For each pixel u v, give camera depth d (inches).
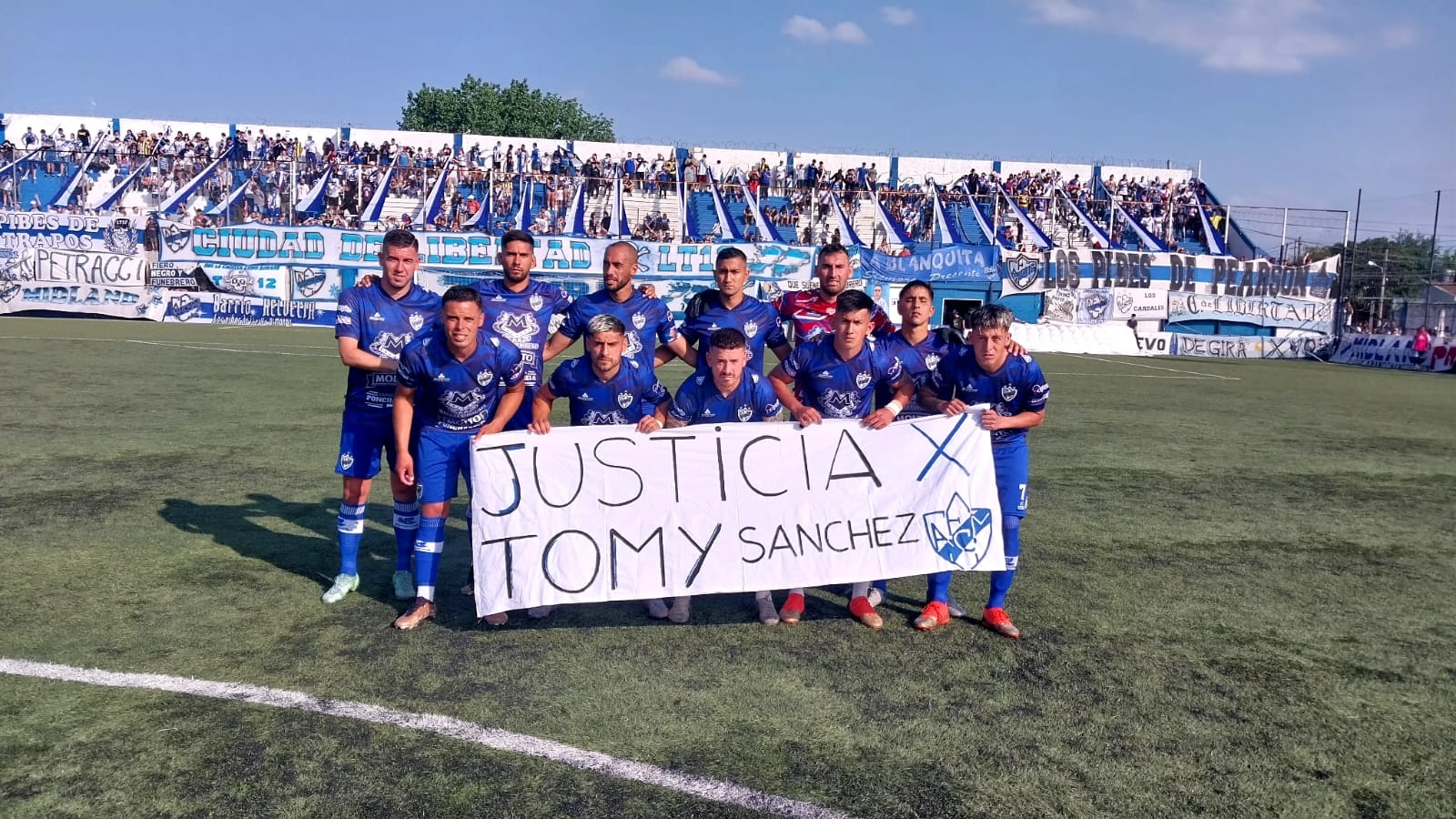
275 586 193.3
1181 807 118.6
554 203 1328.7
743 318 212.1
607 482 178.7
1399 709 150.3
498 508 174.9
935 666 162.1
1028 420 186.4
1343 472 369.7
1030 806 117.4
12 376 517.7
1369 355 1192.8
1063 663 165.2
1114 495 309.6
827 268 209.2
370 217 1231.5
